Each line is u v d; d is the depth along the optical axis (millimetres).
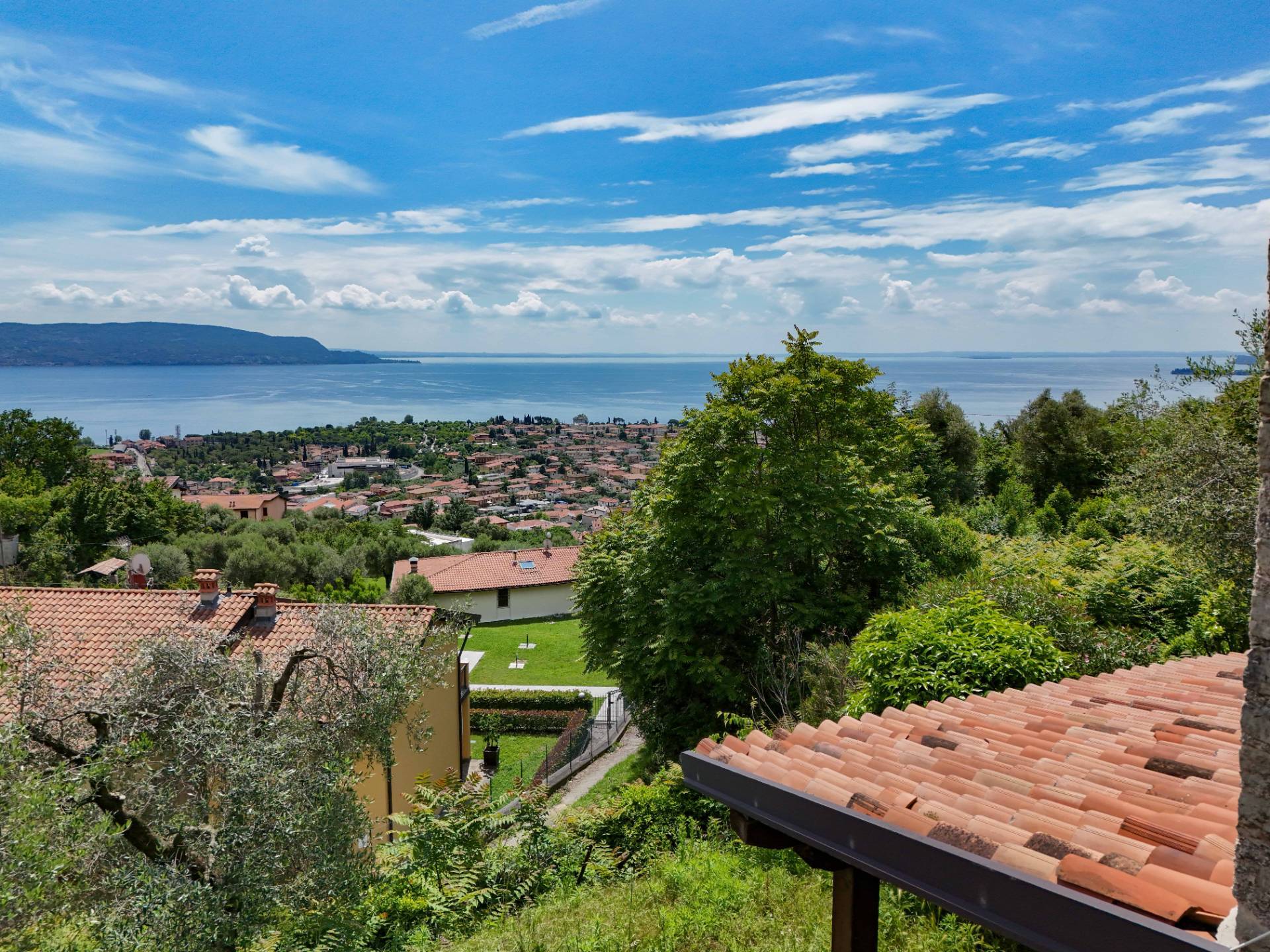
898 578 18953
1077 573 15391
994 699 7000
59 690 10117
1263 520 2396
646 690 19703
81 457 72688
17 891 6902
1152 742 5184
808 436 19438
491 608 44156
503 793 12789
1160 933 2662
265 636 16234
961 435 42469
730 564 17688
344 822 9914
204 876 8930
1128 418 30328
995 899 3246
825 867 4594
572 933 8008
